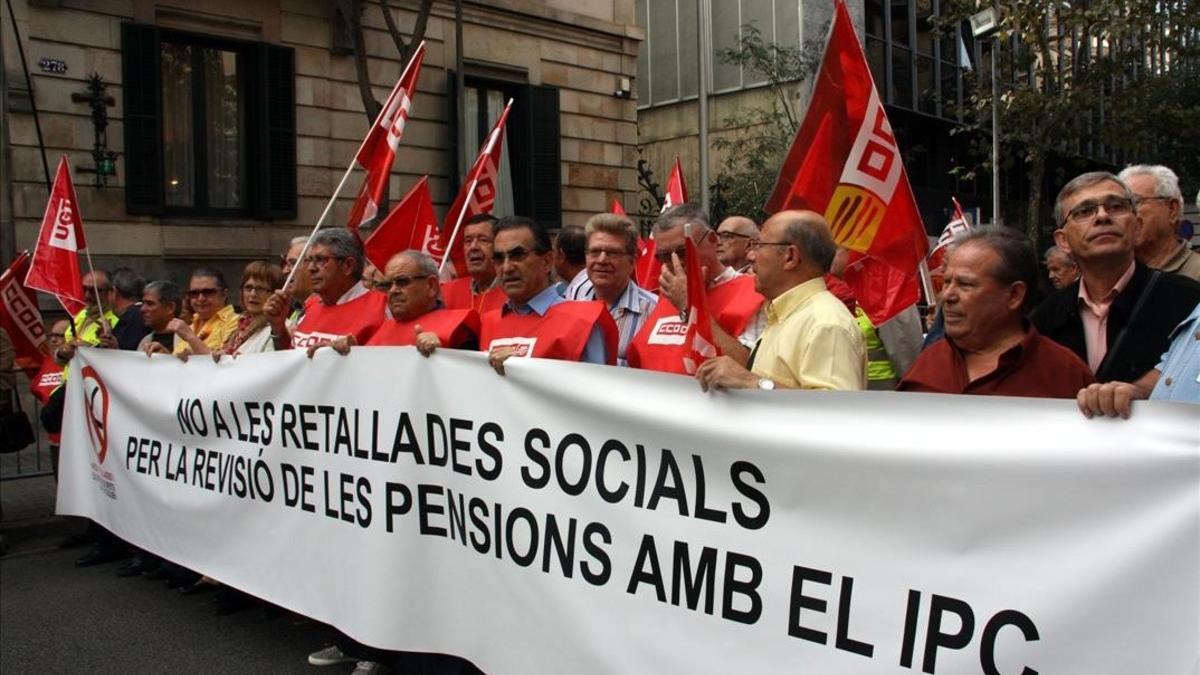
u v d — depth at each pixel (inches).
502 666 135.9
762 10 944.9
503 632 135.7
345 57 570.3
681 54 1010.1
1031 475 87.9
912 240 163.3
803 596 102.7
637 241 183.9
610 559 121.2
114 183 483.8
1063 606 85.5
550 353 153.0
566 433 126.8
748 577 107.4
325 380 165.9
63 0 462.9
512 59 653.3
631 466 119.5
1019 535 88.6
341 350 162.6
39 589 234.4
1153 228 150.8
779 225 128.0
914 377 115.2
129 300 278.1
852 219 162.7
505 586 135.2
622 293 180.9
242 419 185.0
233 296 530.3
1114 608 83.0
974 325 108.0
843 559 99.7
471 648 140.8
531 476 131.5
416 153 607.8
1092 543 84.5
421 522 148.9
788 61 821.2
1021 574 88.1
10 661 187.5
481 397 138.9
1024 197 1180.5
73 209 247.0
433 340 147.2
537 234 163.3
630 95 721.0
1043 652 86.6
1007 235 108.8
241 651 190.4
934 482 93.6
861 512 98.7
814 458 102.0
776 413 105.7
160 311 251.0
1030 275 108.3
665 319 163.6
